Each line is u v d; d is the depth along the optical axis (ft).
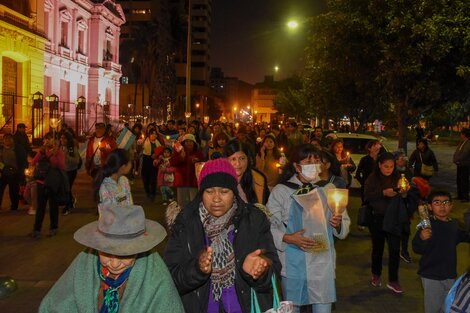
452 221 17.12
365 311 21.27
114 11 183.83
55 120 52.34
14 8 109.19
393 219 22.66
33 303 21.58
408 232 23.73
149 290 9.15
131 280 9.18
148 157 50.11
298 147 15.34
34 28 117.60
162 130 64.54
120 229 8.87
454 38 51.01
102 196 22.63
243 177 16.49
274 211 15.02
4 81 107.14
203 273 10.19
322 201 14.88
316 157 15.16
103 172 23.03
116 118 182.80
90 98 165.89
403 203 22.90
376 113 112.98
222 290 11.09
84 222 38.60
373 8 53.36
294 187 15.20
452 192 59.82
